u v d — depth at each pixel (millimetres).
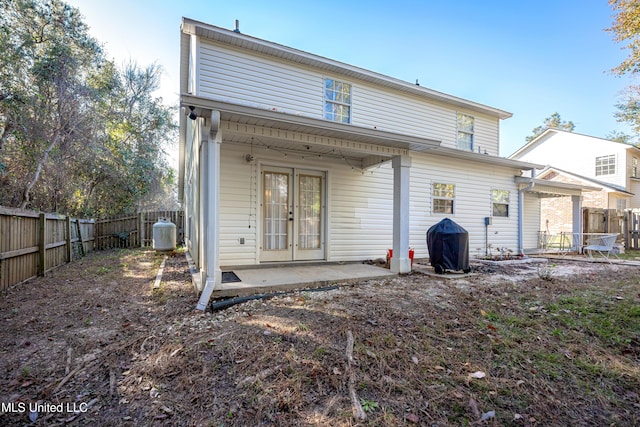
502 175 10133
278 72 7180
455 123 9844
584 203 15562
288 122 4543
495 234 9906
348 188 7496
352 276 5449
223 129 4438
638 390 2369
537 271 6598
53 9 10445
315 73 7645
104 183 14164
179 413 2033
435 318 3619
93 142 12078
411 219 8422
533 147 19641
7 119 9516
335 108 7938
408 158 6176
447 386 2342
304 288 4879
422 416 2023
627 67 9656
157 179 18047
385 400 2166
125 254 10016
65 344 3016
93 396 2219
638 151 16609
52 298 4570
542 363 2711
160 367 2527
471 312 3871
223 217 6121
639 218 11820
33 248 5816
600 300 4395
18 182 10156
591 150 17016
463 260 6215
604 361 2766
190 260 8172
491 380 2438
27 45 9750
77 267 7320
